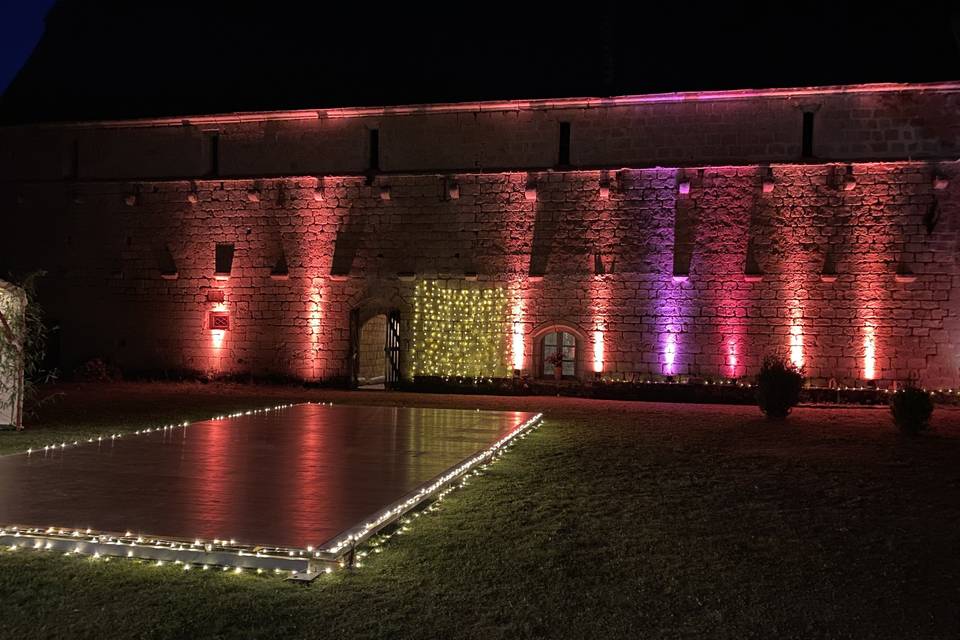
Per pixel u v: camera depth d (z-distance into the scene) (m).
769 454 11.36
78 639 4.83
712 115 19.69
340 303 21.61
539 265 20.47
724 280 19.55
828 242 19.12
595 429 13.89
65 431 12.98
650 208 19.92
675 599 5.59
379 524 6.99
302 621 5.10
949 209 18.62
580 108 20.34
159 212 22.70
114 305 22.98
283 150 21.98
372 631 4.97
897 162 18.78
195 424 13.80
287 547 6.22
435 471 9.41
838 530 7.35
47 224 23.36
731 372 19.47
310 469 9.52
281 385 21.80
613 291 20.08
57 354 23.30
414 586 5.77
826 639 4.98
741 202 19.50
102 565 6.10
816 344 19.14
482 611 5.32
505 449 11.61
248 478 8.95
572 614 5.29
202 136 22.50
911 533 7.27
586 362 20.20
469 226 20.89
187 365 22.55
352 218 21.55
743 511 8.02
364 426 13.60
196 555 6.21
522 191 20.59
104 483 8.65
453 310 20.95
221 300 22.31
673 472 9.96
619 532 7.21
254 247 22.09
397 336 21.41
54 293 23.30
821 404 18.38
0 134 23.73
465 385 20.70
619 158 20.12
